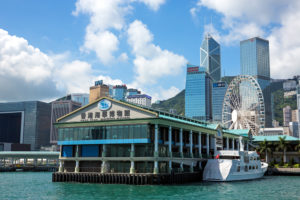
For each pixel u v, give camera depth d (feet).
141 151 266.36
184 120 354.13
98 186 245.65
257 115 480.64
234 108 504.84
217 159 305.12
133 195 201.57
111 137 267.39
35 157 558.56
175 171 275.80
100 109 279.08
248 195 211.61
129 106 267.80
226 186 260.83
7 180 335.06
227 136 390.21
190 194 209.05
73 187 242.37
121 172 269.64
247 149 456.45
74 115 288.71
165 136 290.56
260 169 361.71
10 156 560.20
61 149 294.46
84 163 286.66
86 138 277.64
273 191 234.38
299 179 346.54
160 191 218.79
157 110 317.01
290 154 474.90
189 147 324.80
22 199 194.18
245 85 526.16
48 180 335.26
